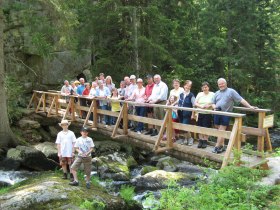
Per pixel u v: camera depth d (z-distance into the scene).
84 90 14.40
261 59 22.97
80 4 17.05
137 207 7.75
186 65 21.28
